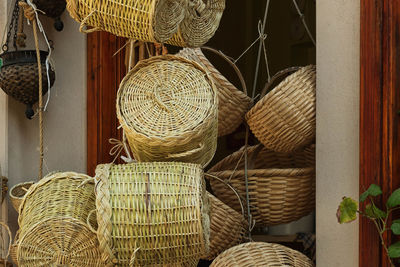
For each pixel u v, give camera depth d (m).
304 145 2.27
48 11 2.90
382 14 1.77
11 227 2.88
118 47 2.98
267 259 1.92
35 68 2.69
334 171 2.00
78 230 1.69
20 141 2.94
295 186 2.36
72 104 3.00
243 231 2.37
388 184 1.73
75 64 2.99
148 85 1.92
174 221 1.67
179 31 2.03
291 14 3.86
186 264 1.76
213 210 2.30
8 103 2.90
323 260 2.05
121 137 3.00
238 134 3.86
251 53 4.23
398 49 1.74
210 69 2.26
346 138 1.95
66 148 2.99
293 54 3.87
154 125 1.84
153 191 1.68
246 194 2.37
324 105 2.07
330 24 2.03
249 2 4.25
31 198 1.81
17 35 2.82
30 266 1.70
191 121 1.84
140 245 1.66
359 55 1.89
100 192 1.66
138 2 1.77
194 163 1.95
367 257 1.79
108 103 2.97
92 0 1.80
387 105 1.74
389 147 1.73
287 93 2.15
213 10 2.17
